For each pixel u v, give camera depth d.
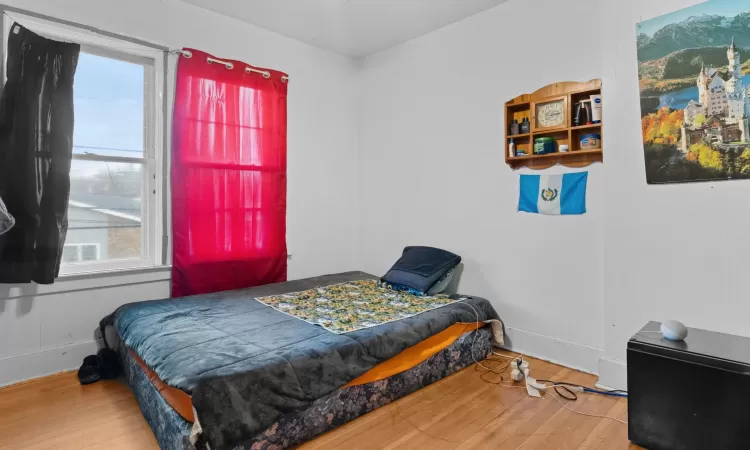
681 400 1.76
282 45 3.72
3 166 2.37
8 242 2.38
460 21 3.42
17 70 2.40
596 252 2.65
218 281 3.26
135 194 2.98
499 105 3.16
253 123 3.44
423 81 3.73
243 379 1.67
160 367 1.80
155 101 3.00
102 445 1.84
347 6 3.17
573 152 2.67
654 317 2.30
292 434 1.80
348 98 4.31
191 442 1.52
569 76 2.75
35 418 2.06
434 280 3.24
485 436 1.92
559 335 2.84
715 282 2.10
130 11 2.85
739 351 1.75
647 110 2.30
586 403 2.25
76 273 2.67
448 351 2.63
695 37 2.13
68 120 2.56
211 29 3.25
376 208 4.20
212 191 3.20
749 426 1.60
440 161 3.61
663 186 2.26
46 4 2.53
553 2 2.83
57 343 2.60
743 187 2.01
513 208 3.10
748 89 1.98
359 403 2.09
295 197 3.86
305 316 2.54
